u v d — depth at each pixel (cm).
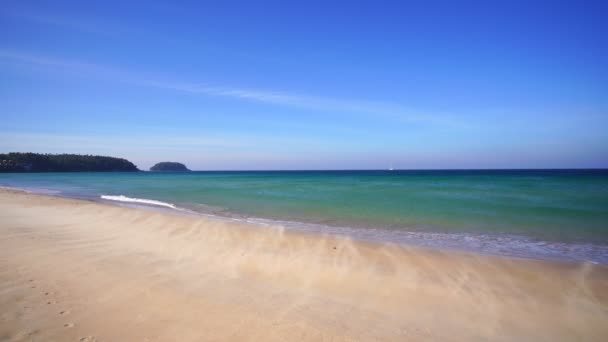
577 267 719
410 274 661
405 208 1642
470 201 1911
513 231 1105
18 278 540
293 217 1384
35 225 1073
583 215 1383
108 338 374
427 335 425
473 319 479
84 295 489
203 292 529
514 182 4056
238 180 5469
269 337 396
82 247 783
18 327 383
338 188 3138
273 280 607
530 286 608
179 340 377
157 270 627
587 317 492
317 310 483
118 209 1494
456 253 820
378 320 462
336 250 833
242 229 1078
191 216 1358
